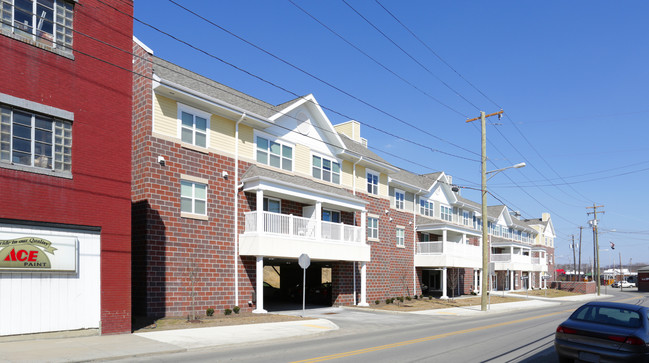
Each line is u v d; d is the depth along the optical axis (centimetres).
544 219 8331
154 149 1948
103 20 1548
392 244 3588
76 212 1414
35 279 1320
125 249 1532
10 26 1273
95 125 1488
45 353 1123
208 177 2152
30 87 1342
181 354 1212
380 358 1145
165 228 1953
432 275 4506
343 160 3072
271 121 2398
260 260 2205
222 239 2178
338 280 2948
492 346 1373
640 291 7344
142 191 1925
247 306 2255
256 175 2233
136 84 2019
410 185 3841
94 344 1277
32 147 1345
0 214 1253
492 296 4628
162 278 1920
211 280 2108
